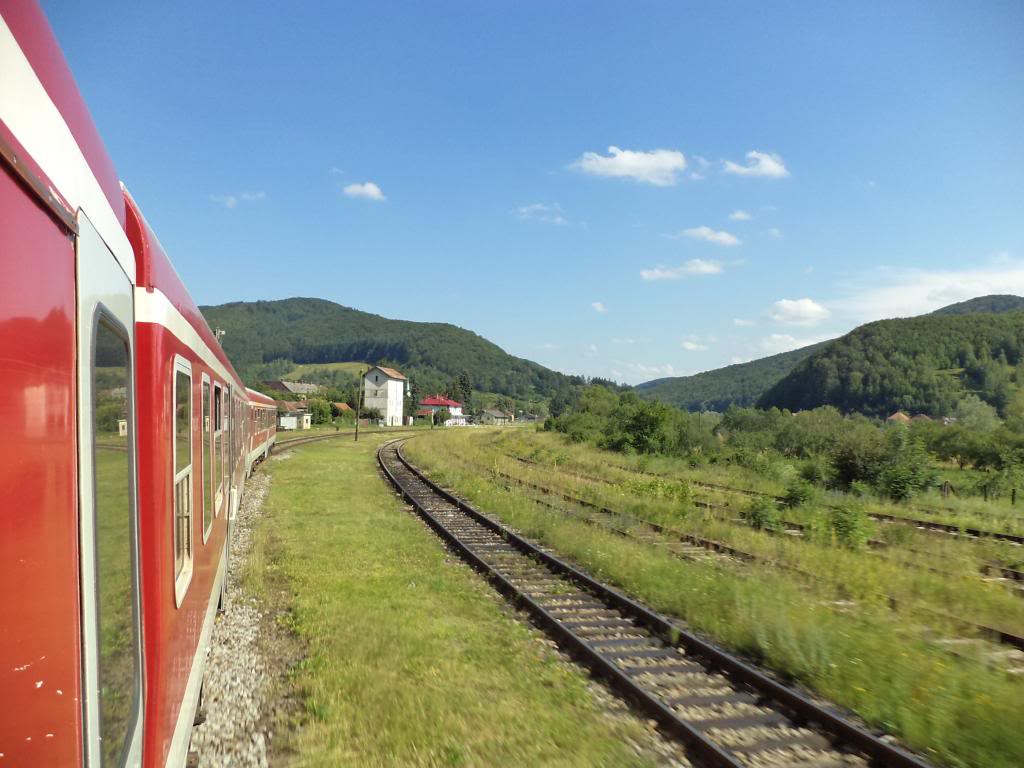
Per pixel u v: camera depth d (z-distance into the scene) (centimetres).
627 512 1716
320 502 1911
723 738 583
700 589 963
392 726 590
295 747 555
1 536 157
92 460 217
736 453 3198
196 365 531
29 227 170
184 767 425
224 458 869
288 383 14850
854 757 556
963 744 560
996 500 2223
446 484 2397
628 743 574
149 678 326
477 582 1081
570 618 909
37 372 175
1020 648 807
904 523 1641
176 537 393
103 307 241
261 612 912
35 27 194
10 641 162
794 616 821
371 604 945
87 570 207
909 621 859
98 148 259
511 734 580
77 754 195
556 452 3744
